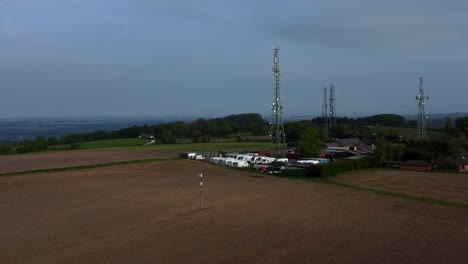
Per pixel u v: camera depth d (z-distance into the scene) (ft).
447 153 278.26
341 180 195.62
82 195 146.72
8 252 87.04
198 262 80.84
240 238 95.96
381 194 153.17
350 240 94.79
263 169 223.10
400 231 102.37
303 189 161.07
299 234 99.30
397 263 80.84
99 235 98.53
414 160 257.75
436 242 93.76
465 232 102.17
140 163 244.63
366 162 248.11
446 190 173.27
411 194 161.89
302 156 285.23
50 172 204.74
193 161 261.65
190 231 101.65
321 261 81.66
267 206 129.39
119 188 161.07
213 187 163.94
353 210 124.47
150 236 97.55
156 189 158.92
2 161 276.82
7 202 135.23
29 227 105.60
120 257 83.76
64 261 81.76
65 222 110.42
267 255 84.74
